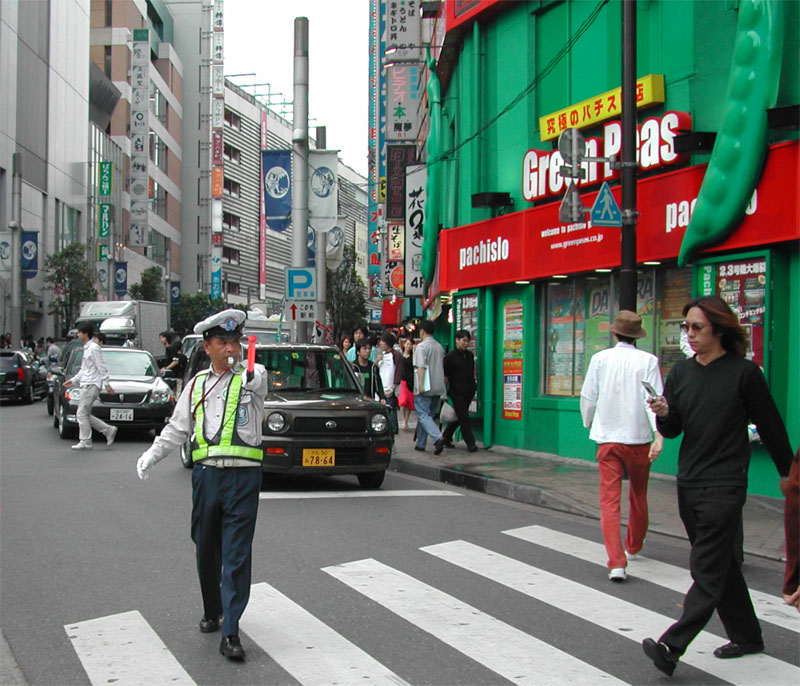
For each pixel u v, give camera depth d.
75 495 10.22
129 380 16.88
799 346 9.72
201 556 5.24
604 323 13.00
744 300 10.17
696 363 4.94
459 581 6.62
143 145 64.75
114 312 34.59
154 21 82.38
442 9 19.34
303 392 11.39
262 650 5.07
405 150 24.86
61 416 16.66
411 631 5.42
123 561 7.17
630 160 10.48
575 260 12.97
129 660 4.91
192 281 87.88
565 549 7.76
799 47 9.76
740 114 9.97
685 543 8.09
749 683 4.59
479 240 15.41
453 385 14.28
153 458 5.30
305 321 19.78
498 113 15.47
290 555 7.36
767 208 9.77
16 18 44.06
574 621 5.66
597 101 12.64
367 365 14.27
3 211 42.75
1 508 9.41
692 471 4.77
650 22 12.08
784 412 9.87
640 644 5.21
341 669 4.76
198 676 4.66
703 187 10.45
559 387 13.96
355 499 10.24
